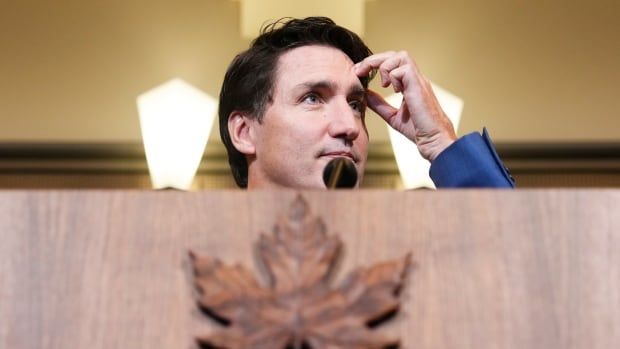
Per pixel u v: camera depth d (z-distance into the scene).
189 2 6.51
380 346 1.65
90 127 6.39
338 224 1.74
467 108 6.41
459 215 1.74
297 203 1.74
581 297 1.70
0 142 6.32
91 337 1.68
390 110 3.25
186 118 5.02
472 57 6.46
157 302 1.70
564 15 6.50
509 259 1.72
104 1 6.52
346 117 3.09
